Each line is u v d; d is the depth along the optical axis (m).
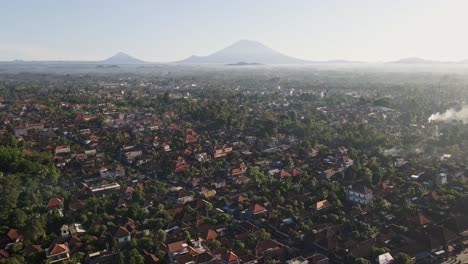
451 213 136.00
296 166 194.38
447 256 113.38
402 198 148.25
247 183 168.88
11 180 151.75
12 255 112.25
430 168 177.38
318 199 147.75
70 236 122.25
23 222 129.25
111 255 112.44
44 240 119.81
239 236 123.50
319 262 107.56
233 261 105.81
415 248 114.12
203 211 144.25
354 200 150.75
